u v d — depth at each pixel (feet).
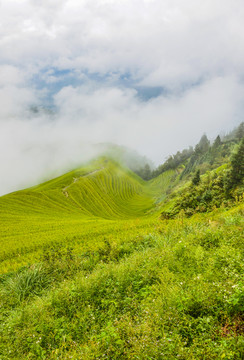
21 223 240.12
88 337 16.96
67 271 34.91
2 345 18.39
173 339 13.29
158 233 48.98
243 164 171.94
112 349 13.87
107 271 27.30
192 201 172.24
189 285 18.56
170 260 26.55
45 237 142.51
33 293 31.09
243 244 26.78
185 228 45.96
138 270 26.23
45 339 18.19
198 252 25.79
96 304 22.11
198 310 15.78
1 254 111.86
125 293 22.48
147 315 16.52
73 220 268.41
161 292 19.22
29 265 42.34
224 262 21.99
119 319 18.58
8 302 29.48
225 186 170.19
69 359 14.11
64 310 21.91
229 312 14.84
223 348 11.68
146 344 13.07
